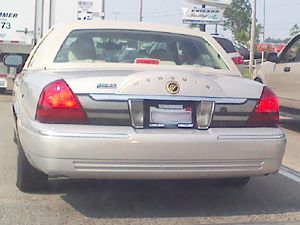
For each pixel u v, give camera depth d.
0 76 16.25
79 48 5.88
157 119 4.99
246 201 5.98
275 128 5.31
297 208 5.78
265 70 12.01
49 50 5.86
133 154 4.86
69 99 4.91
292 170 7.45
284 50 11.44
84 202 5.79
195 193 6.23
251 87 5.31
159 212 5.55
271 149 5.17
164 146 4.89
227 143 5.03
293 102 10.78
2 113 12.41
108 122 4.93
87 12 16.59
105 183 6.48
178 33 6.37
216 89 5.14
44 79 5.23
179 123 5.03
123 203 5.80
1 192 6.02
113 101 4.93
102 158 4.83
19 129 5.55
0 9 16.23
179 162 4.95
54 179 6.54
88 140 4.81
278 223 5.29
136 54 5.96
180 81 5.07
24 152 5.52
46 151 4.84
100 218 5.32
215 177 5.12
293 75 10.73
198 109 5.08
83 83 4.95
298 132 11.22
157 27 6.37
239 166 5.12
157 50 6.09
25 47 16.38
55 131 4.83
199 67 6.03
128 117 4.95
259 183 6.75
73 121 4.91
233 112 5.16
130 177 4.95
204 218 5.39
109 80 4.98
